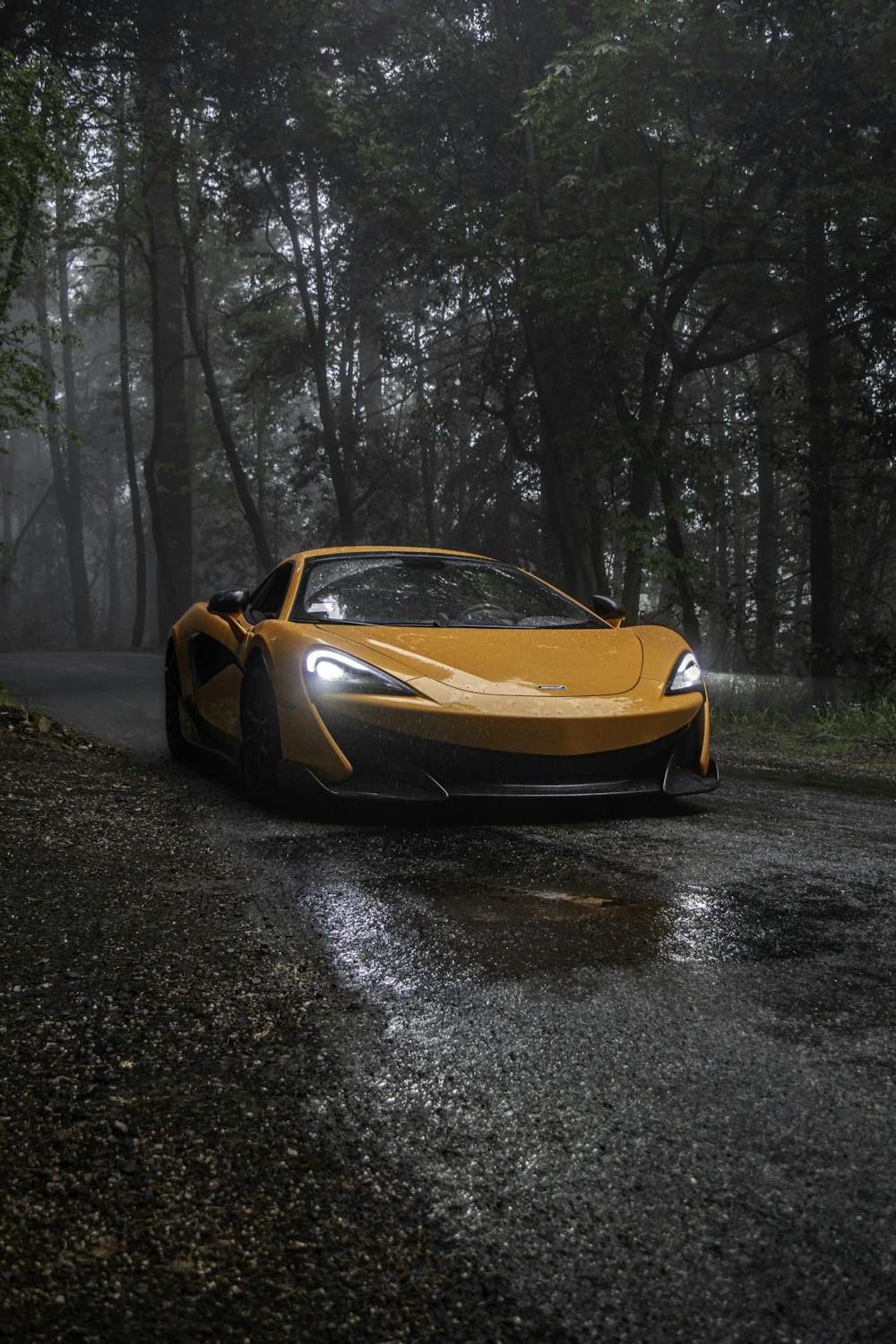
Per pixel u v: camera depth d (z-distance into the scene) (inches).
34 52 644.1
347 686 154.3
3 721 233.9
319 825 153.2
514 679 160.2
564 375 552.1
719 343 682.2
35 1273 47.8
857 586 592.1
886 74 442.9
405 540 1068.5
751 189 460.1
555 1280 46.6
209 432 1343.5
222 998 82.4
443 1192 54.1
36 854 130.8
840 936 96.1
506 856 131.4
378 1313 44.9
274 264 890.1
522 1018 77.0
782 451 535.8
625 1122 61.0
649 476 463.5
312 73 677.9
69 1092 66.5
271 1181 55.5
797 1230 49.7
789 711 411.2
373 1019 77.7
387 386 1277.1
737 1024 75.0
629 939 95.7
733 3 490.9
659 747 161.0
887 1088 64.5
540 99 420.8
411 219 527.2
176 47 703.7
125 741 267.3
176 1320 44.6
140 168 970.7
